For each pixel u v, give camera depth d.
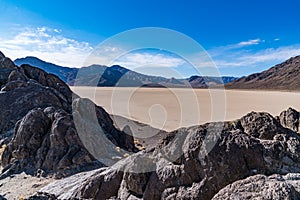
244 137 9.07
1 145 24.70
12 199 14.84
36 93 31.77
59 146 20.02
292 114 20.03
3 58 39.84
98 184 10.38
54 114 22.36
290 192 6.96
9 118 29.09
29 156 20.55
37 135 21.33
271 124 12.25
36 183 17.05
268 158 8.92
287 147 10.24
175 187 8.98
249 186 7.44
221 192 7.67
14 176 18.66
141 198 9.34
